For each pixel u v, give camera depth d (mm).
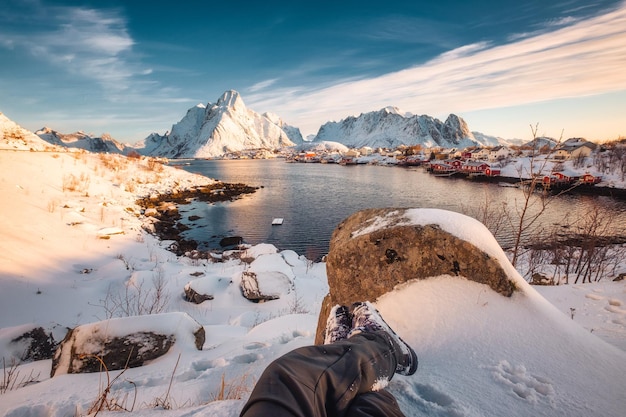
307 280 11742
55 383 2816
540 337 2053
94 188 26328
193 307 9211
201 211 33656
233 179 67875
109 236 15953
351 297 2998
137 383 2695
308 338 3686
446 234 2746
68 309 8539
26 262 10602
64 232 14633
